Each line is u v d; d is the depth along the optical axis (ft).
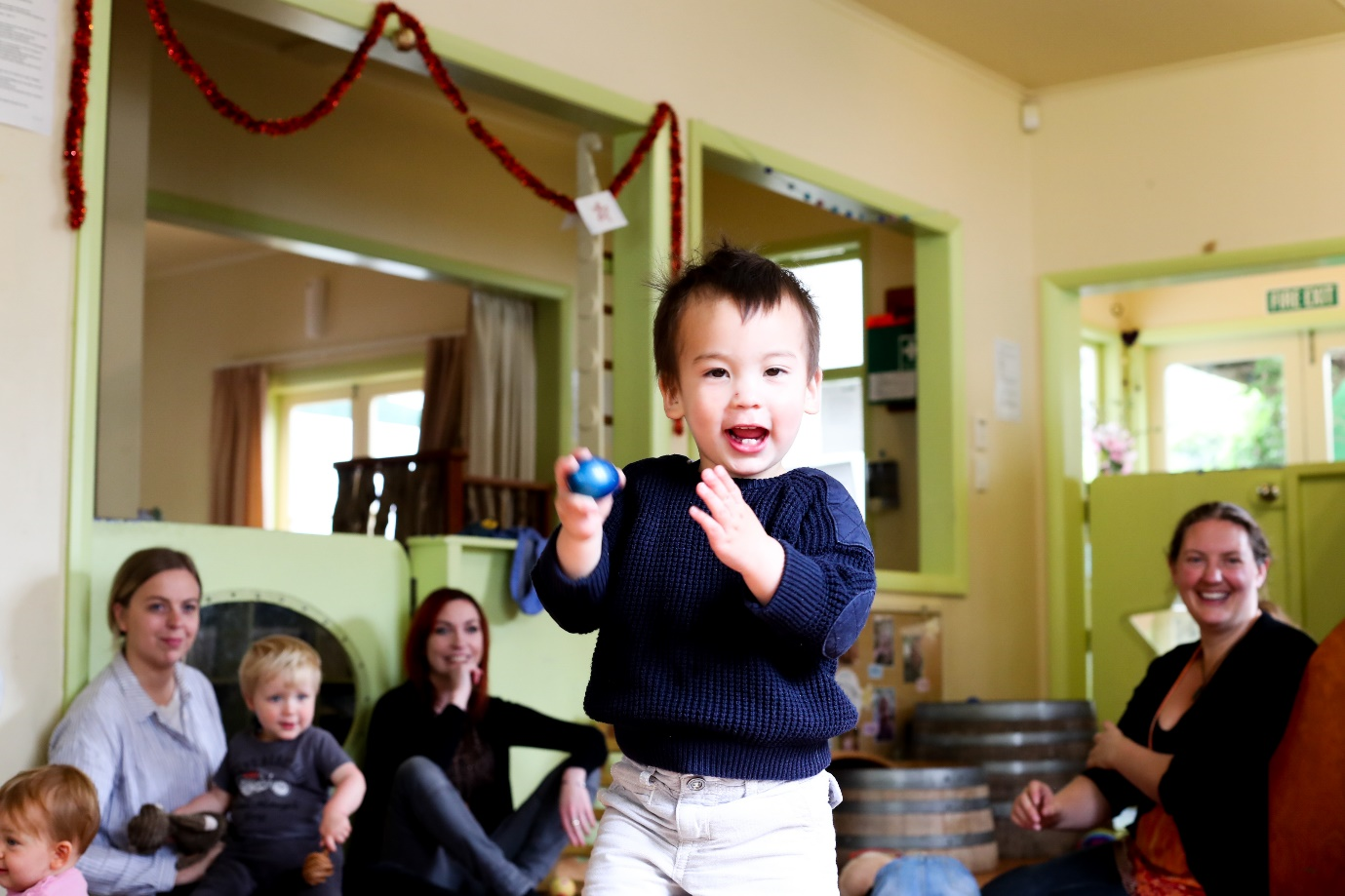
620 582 4.86
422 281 28.48
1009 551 18.52
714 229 23.52
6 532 9.17
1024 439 18.88
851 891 10.16
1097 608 18.20
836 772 13.08
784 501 4.84
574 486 4.55
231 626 10.61
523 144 23.81
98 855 8.59
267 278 31.53
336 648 11.35
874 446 21.75
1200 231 17.94
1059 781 14.99
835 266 22.82
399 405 29.25
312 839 9.62
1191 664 9.55
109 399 14.42
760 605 4.38
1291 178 17.34
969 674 17.70
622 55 13.83
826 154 16.21
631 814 4.86
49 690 9.27
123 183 14.74
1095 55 18.01
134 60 14.87
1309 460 24.80
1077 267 18.86
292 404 31.19
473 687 11.30
